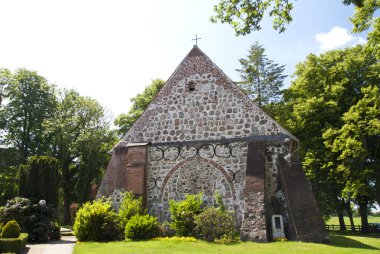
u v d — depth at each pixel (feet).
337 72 97.86
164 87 70.13
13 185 116.67
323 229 54.03
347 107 97.45
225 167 62.44
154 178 65.51
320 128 97.19
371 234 98.58
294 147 60.95
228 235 52.42
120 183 65.10
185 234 55.21
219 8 39.93
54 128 120.88
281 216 55.62
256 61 128.77
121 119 126.72
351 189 84.99
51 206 61.67
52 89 134.21
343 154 83.56
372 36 50.57
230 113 65.16
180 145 65.77
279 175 59.36
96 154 116.67
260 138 62.13
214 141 64.49
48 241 58.85
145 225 54.80
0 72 126.93
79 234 55.42
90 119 131.64
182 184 63.98
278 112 107.04
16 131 125.70
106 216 56.24
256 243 50.37
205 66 68.95
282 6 38.47
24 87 127.75
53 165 65.05
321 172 97.30
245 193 56.49
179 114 67.87
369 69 95.96
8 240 43.45
